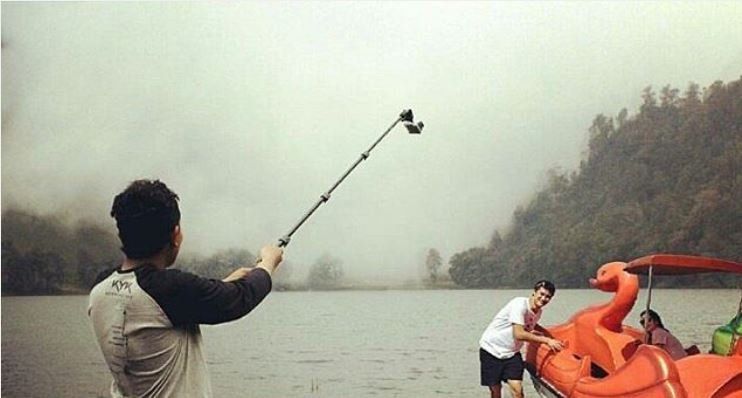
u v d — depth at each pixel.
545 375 4.97
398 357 6.80
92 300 2.05
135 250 2.06
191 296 2.00
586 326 4.95
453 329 6.73
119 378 2.03
